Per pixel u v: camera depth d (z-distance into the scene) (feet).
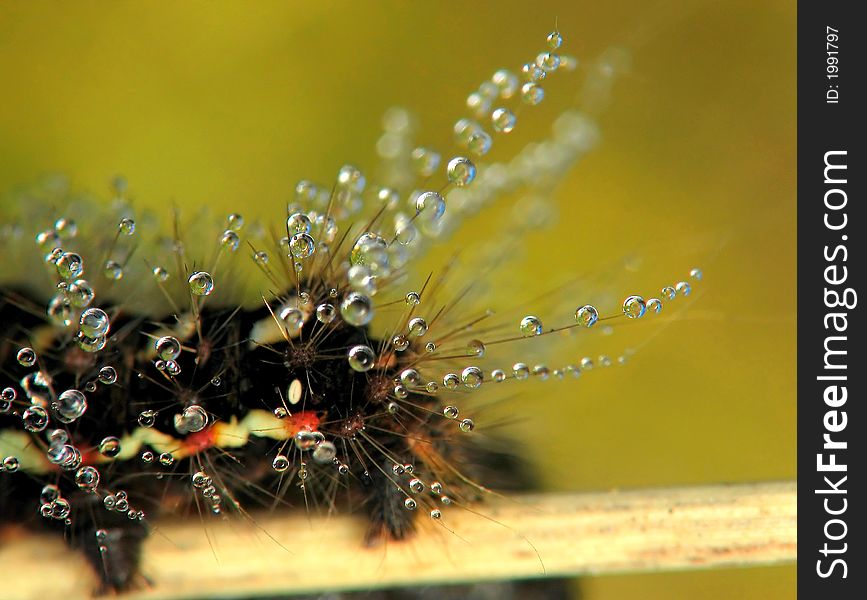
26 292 0.26
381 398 0.25
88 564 0.26
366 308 0.24
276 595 0.26
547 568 0.26
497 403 0.26
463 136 0.27
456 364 0.26
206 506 0.26
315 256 0.25
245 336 0.25
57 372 0.25
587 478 0.29
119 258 0.26
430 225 0.27
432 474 0.26
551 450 0.27
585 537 0.26
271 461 0.25
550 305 0.29
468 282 0.28
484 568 0.26
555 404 0.29
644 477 0.29
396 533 0.26
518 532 0.26
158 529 0.26
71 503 0.26
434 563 0.26
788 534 0.26
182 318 0.25
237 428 0.25
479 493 0.26
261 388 0.25
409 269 0.27
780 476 0.29
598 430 0.29
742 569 0.28
